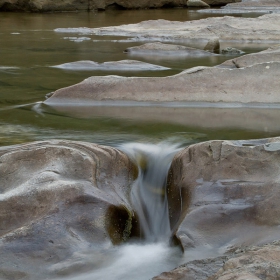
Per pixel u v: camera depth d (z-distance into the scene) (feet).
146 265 11.66
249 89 21.57
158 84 21.86
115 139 17.20
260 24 49.06
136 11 68.69
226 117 19.88
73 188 12.59
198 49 34.88
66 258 11.51
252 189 13.10
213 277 9.60
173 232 12.75
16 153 14.02
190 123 19.13
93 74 26.78
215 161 13.89
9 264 11.21
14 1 64.34
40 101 21.88
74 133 17.83
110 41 40.86
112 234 12.28
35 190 12.63
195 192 13.34
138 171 14.98
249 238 12.19
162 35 43.83
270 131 18.34
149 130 18.28
